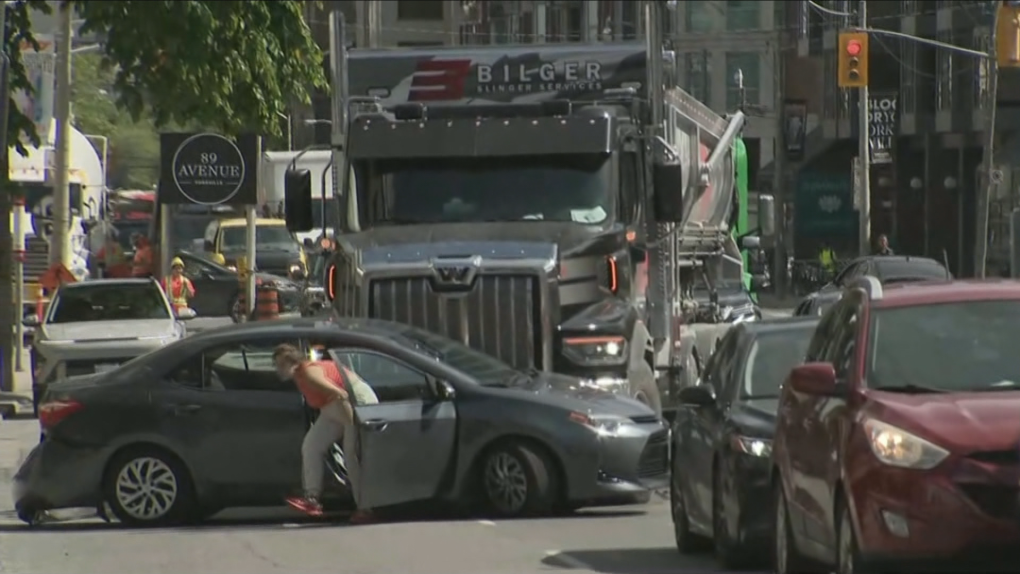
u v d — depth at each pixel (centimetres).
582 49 7556
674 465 5447
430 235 7038
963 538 3391
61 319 9900
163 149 10700
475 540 5547
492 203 7169
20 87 9888
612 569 4925
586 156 7169
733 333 5356
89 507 6306
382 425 5969
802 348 5100
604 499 6078
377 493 5966
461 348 6425
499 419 6022
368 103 7519
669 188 7369
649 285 7681
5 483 7775
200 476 6088
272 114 9725
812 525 3903
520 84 7525
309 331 6147
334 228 7525
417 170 7250
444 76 7538
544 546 5428
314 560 5125
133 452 6128
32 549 5425
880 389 3759
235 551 5331
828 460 3756
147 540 5619
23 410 10319
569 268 6906
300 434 6053
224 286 16500
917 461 3447
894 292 4028
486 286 6838
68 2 9812
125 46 9362
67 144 12600
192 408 6097
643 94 7531
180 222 19012
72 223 16912
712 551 5288
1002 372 3803
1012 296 3972
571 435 6006
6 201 9925
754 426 4716
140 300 10038
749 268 13100
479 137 7200
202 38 9331
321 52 9938
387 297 6869
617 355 6925
